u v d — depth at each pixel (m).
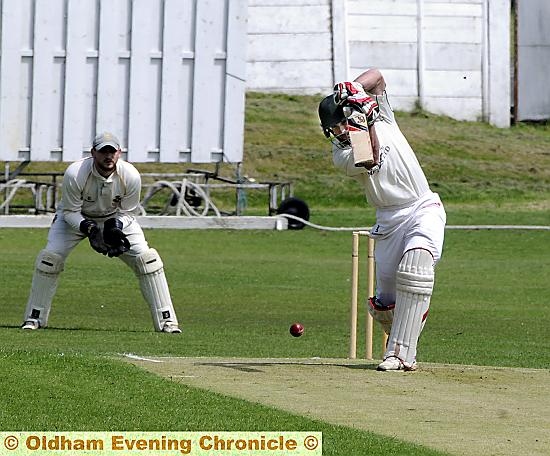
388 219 28.78
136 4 69.62
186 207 80.06
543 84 125.81
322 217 90.62
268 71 124.06
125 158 70.06
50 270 40.56
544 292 59.66
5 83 68.69
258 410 22.50
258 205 96.50
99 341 36.34
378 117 28.67
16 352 27.84
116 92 69.75
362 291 58.88
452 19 124.19
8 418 21.56
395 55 123.44
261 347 36.59
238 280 62.03
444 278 64.81
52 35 69.06
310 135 113.44
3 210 82.06
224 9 70.25
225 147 70.88
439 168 107.00
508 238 82.44
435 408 23.48
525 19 126.00
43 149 69.38
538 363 33.91
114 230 38.97
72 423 21.31
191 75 70.38
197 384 25.58
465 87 124.31
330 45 123.00
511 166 109.31
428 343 40.12
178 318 46.75
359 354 35.78
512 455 19.75
